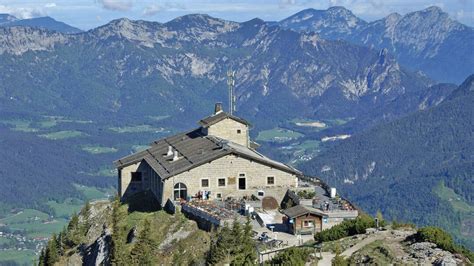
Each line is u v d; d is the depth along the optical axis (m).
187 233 118.56
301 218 110.44
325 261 83.25
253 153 144.75
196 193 135.00
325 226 111.31
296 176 138.25
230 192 135.75
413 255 79.50
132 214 139.75
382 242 85.06
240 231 103.25
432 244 81.19
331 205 122.06
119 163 161.50
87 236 146.88
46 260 143.50
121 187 159.62
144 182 159.50
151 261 111.06
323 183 145.12
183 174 134.75
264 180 136.75
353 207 121.31
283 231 112.31
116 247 115.62
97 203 160.88
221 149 138.75
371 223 96.19
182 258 109.81
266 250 98.50
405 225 95.00
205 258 103.50
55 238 146.50
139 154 165.00
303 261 84.44
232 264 90.12
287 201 133.00
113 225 131.38
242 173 136.12
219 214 118.31
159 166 145.38
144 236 114.62
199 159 137.12
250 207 121.56
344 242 90.06
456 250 79.62
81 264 137.12
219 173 135.62
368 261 79.94
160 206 140.62
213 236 110.00
